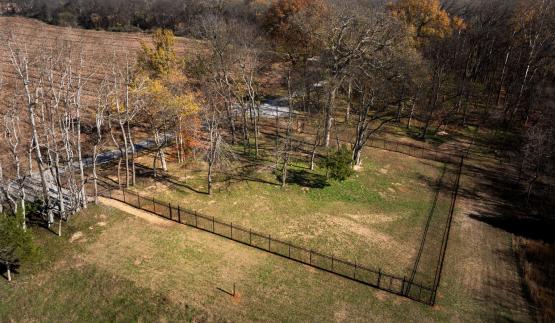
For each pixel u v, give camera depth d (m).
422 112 70.25
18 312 30.69
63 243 36.16
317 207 44.41
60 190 38.09
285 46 73.06
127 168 45.00
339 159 47.34
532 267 36.69
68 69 42.25
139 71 53.38
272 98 75.44
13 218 32.28
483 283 34.59
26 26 96.25
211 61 57.12
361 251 37.62
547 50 69.25
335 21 57.72
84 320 30.12
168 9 112.81
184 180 48.03
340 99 69.19
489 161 57.84
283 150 51.62
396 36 58.81
